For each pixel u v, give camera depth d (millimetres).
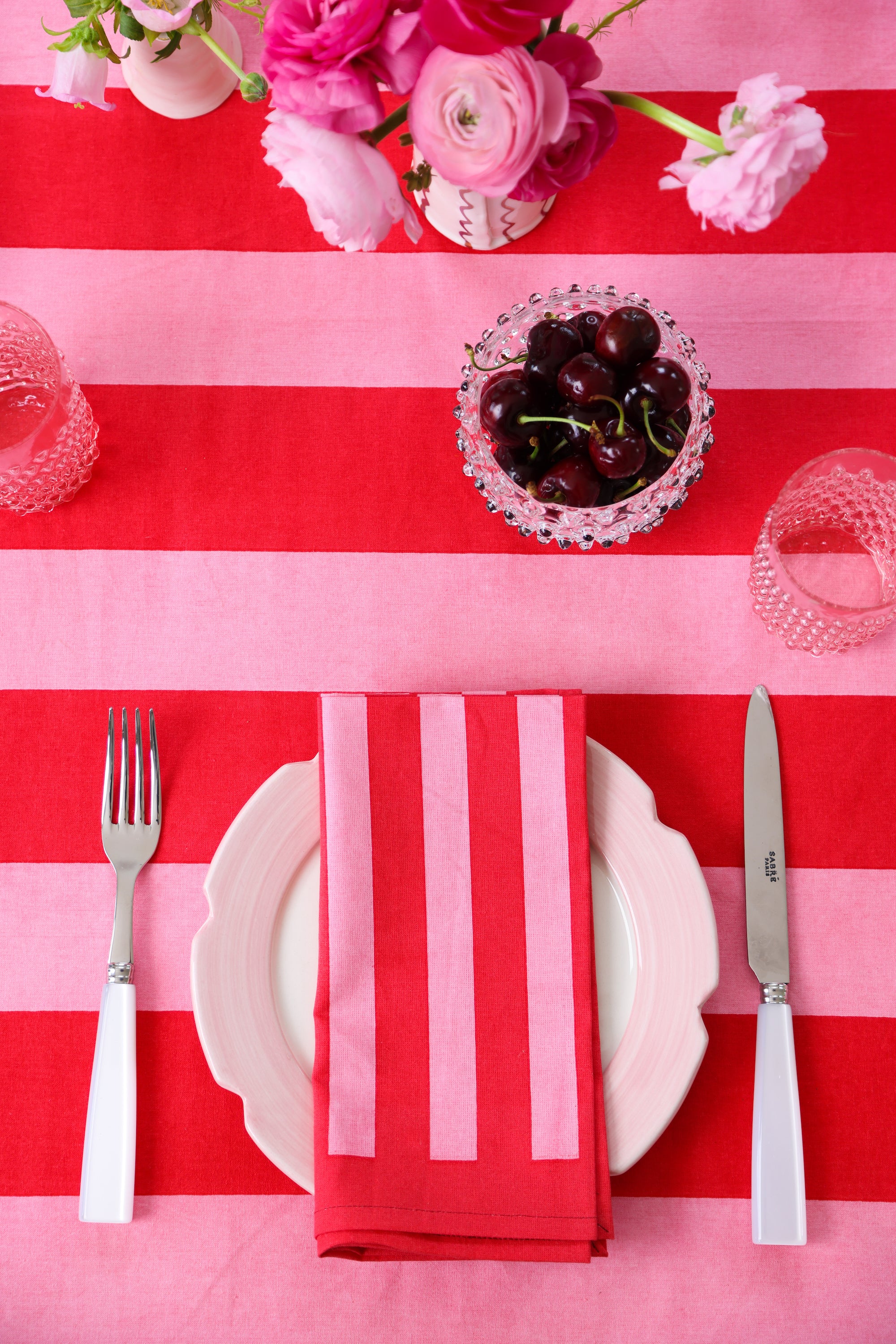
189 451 784
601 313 659
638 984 679
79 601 771
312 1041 684
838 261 791
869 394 787
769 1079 698
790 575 677
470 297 792
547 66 538
